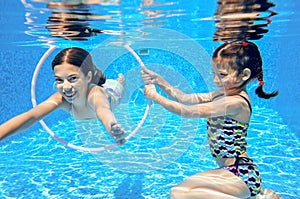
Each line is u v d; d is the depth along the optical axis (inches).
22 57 259.9
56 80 95.0
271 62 301.3
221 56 104.3
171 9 154.8
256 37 257.6
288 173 155.3
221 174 103.6
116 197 135.9
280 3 149.3
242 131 105.8
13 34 219.0
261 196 105.2
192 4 144.8
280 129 229.6
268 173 155.5
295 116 234.2
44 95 282.4
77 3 140.3
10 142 216.4
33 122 98.0
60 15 164.2
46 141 219.1
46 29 202.8
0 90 218.4
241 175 103.3
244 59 102.9
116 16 167.3
